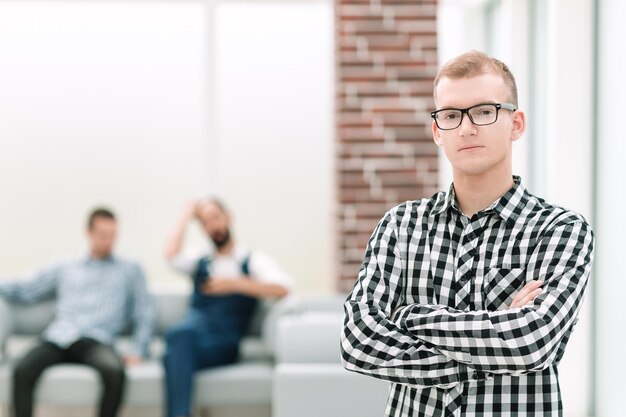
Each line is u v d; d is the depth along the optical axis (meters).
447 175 5.34
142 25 5.55
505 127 1.62
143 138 5.57
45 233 5.54
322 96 5.60
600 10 4.02
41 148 5.53
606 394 3.94
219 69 5.56
